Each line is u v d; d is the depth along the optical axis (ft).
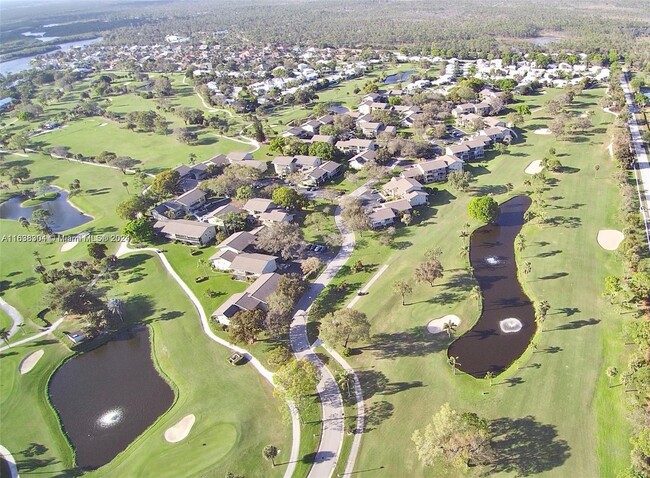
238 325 298.56
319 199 497.05
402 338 301.84
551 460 217.56
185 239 434.71
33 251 449.89
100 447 252.42
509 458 221.05
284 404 252.42
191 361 300.20
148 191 517.14
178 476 227.61
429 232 419.54
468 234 410.72
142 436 254.47
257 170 542.16
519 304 323.98
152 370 300.61
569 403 244.42
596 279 335.47
